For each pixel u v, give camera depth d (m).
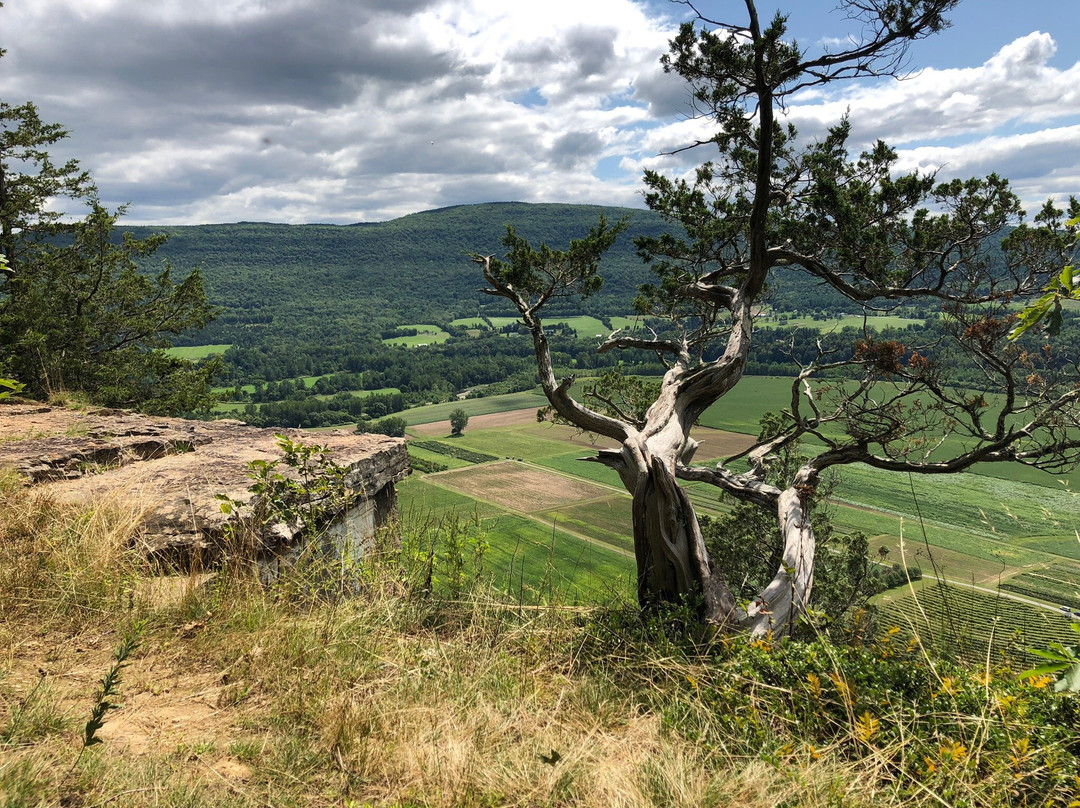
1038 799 2.88
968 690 3.58
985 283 9.86
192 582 3.98
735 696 3.77
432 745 2.91
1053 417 9.27
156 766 2.48
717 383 8.84
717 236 11.87
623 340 10.83
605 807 2.63
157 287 23.06
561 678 3.99
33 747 2.45
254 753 2.73
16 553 3.96
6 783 2.16
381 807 2.52
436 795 2.60
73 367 18.34
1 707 2.73
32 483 5.16
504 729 3.17
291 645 3.66
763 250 9.28
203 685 3.23
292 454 5.02
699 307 12.39
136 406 21.11
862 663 3.96
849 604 13.34
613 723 3.54
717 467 9.15
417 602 4.82
